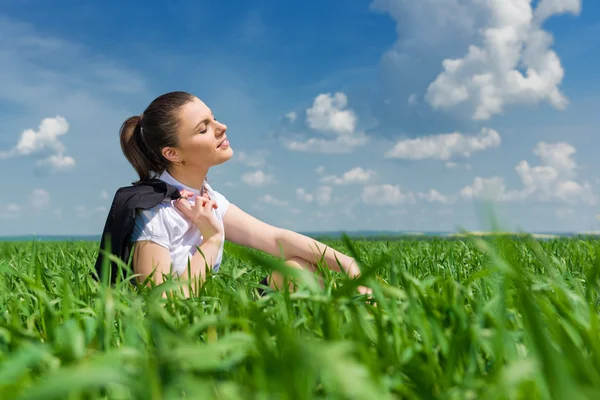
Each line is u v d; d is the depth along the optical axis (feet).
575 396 2.24
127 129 10.60
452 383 3.30
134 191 9.57
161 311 4.49
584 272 9.02
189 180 10.66
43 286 7.00
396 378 3.23
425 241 18.29
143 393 2.54
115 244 9.08
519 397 2.65
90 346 3.93
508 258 3.73
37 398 2.10
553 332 3.55
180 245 9.74
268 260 3.15
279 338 3.63
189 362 2.85
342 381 1.96
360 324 3.88
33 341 3.92
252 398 2.55
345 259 10.48
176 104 10.20
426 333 3.88
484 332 3.77
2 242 22.49
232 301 5.42
